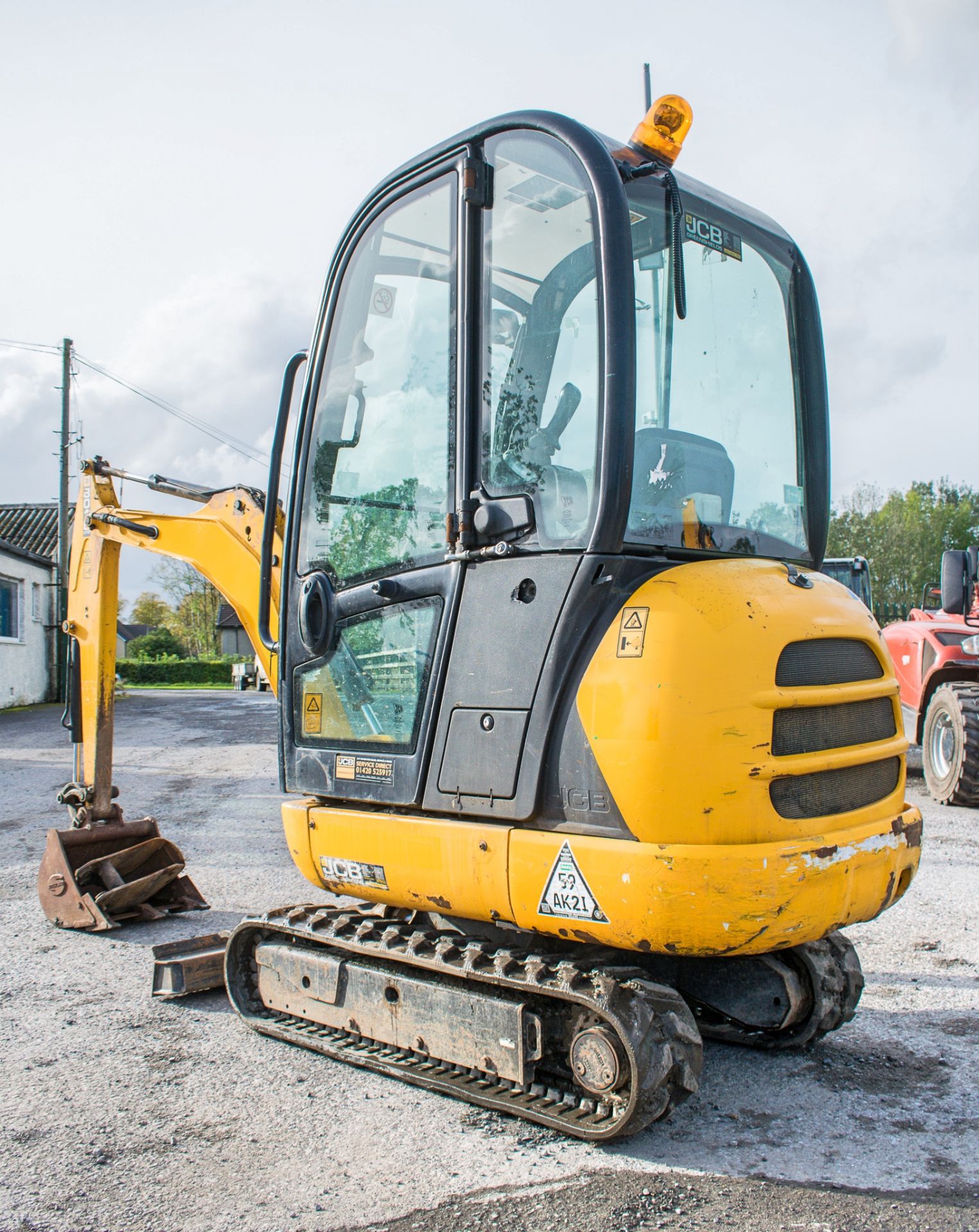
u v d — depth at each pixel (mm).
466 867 3133
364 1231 2627
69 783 5902
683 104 3283
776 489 3674
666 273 3326
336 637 3686
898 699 3547
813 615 3109
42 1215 2721
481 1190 2814
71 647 5934
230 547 4762
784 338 3803
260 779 11273
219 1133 3184
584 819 2898
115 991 4566
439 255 3375
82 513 5816
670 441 3268
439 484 3334
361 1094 3465
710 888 2713
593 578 2914
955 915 5492
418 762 3314
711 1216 2674
